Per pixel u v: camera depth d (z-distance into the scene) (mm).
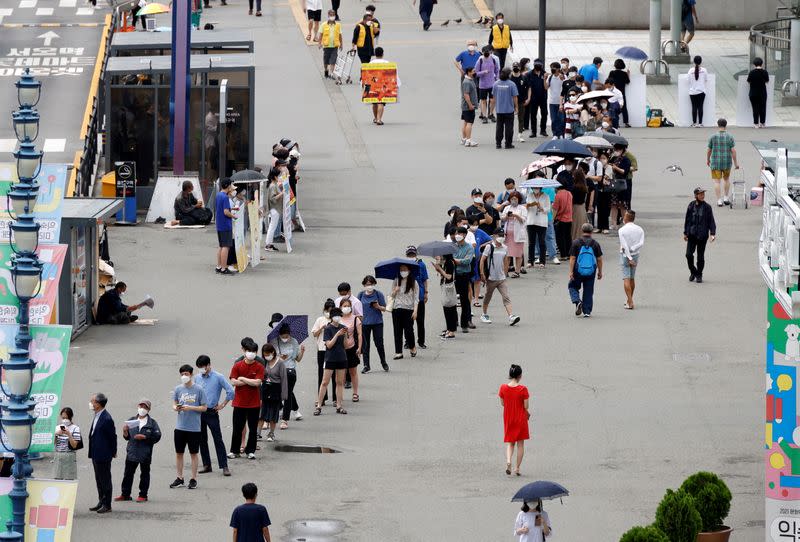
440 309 77250
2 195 46281
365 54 126062
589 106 103750
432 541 50031
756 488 54688
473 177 101375
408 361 69188
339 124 116438
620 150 90250
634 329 73312
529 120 116750
